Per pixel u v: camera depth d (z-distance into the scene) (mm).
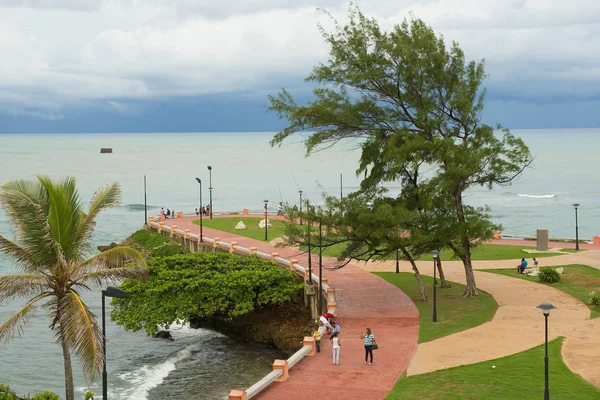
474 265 65938
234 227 92562
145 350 50656
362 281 59531
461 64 50656
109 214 134375
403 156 47375
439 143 47875
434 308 45188
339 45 49875
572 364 34781
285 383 33844
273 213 119375
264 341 51375
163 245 83625
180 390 41875
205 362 47531
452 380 33062
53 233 30844
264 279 51312
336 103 49844
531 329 41812
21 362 47281
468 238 52500
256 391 32156
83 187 188625
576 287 53250
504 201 156000
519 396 30562
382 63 49062
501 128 50812
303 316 52906
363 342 40781
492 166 49906
